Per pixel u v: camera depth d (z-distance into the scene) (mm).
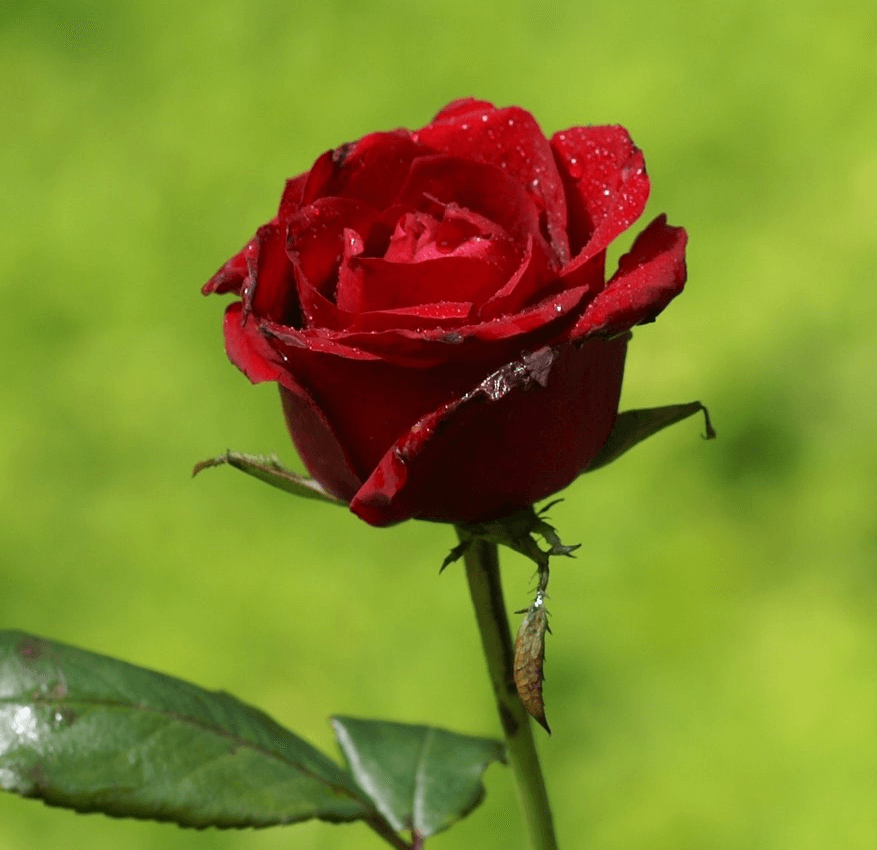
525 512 839
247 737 868
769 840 1441
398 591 1663
